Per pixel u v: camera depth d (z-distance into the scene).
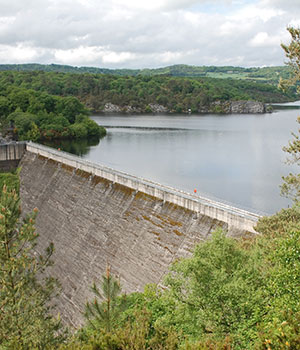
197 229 44.78
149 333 28.67
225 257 24.84
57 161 83.75
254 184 100.00
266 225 35.34
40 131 167.12
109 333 24.86
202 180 104.25
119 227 55.31
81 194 67.88
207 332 25.16
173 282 26.84
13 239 28.39
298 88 32.56
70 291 57.34
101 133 188.75
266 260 24.78
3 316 26.75
